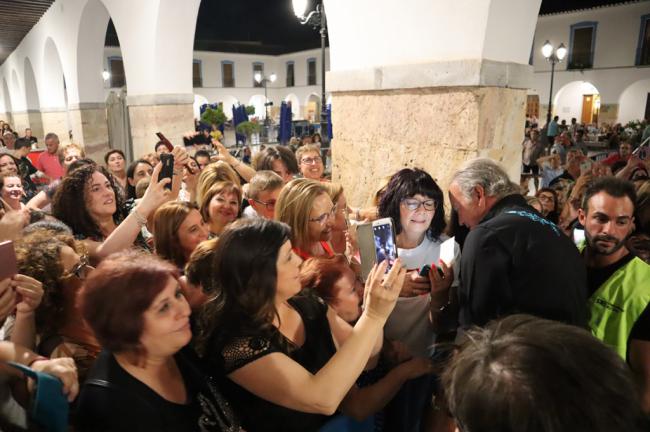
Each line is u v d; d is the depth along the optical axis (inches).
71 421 39.3
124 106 303.3
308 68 1221.1
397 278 45.3
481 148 97.9
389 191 74.5
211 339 44.9
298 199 73.4
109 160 165.3
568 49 800.9
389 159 120.1
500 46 95.9
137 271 39.4
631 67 729.6
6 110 863.7
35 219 86.0
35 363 41.1
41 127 639.1
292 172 133.7
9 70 737.6
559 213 140.4
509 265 51.6
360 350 44.2
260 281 43.5
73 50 374.3
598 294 58.3
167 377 43.3
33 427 34.8
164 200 80.7
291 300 53.2
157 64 239.8
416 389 61.5
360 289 64.5
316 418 49.5
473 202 61.2
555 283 50.2
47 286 49.6
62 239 57.2
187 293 52.9
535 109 863.7
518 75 100.6
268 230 45.1
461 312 57.5
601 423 20.3
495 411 21.6
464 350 26.5
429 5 101.7
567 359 21.8
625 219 57.5
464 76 94.8
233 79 1257.4
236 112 411.2
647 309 54.3
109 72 1059.3
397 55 113.5
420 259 75.4
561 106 841.5
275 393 41.8
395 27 112.3
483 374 23.0
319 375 42.9
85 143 386.6
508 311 51.4
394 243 59.9
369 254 56.6
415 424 62.1
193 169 129.7
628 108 747.4
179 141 255.1
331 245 85.7
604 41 755.4
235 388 44.6
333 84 138.4
